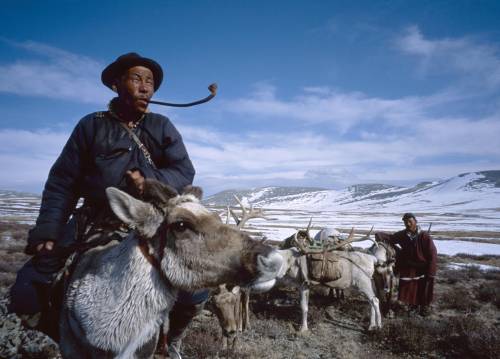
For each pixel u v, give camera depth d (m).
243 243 2.00
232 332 6.15
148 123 2.67
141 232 2.00
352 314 9.15
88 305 2.06
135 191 2.34
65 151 2.57
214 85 2.71
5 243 21.20
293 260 8.16
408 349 6.95
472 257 23.12
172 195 2.11
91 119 2.57
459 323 7.90
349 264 8.27
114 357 2.00
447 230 60.53
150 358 2.07
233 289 6.22
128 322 1.98
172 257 1.99
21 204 118.19
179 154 2.66
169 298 2.08
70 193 2.57
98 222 2.49
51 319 2.43
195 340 6.53
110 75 2.65
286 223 75.62
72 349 2.22
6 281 10.67
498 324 8.56
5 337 5.92
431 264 8.98
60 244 2.54
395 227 64.88
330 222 84.31
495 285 12.32
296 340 7.41
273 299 10.26
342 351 6.89
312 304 9.81
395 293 11.08
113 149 2.49
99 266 2.16
